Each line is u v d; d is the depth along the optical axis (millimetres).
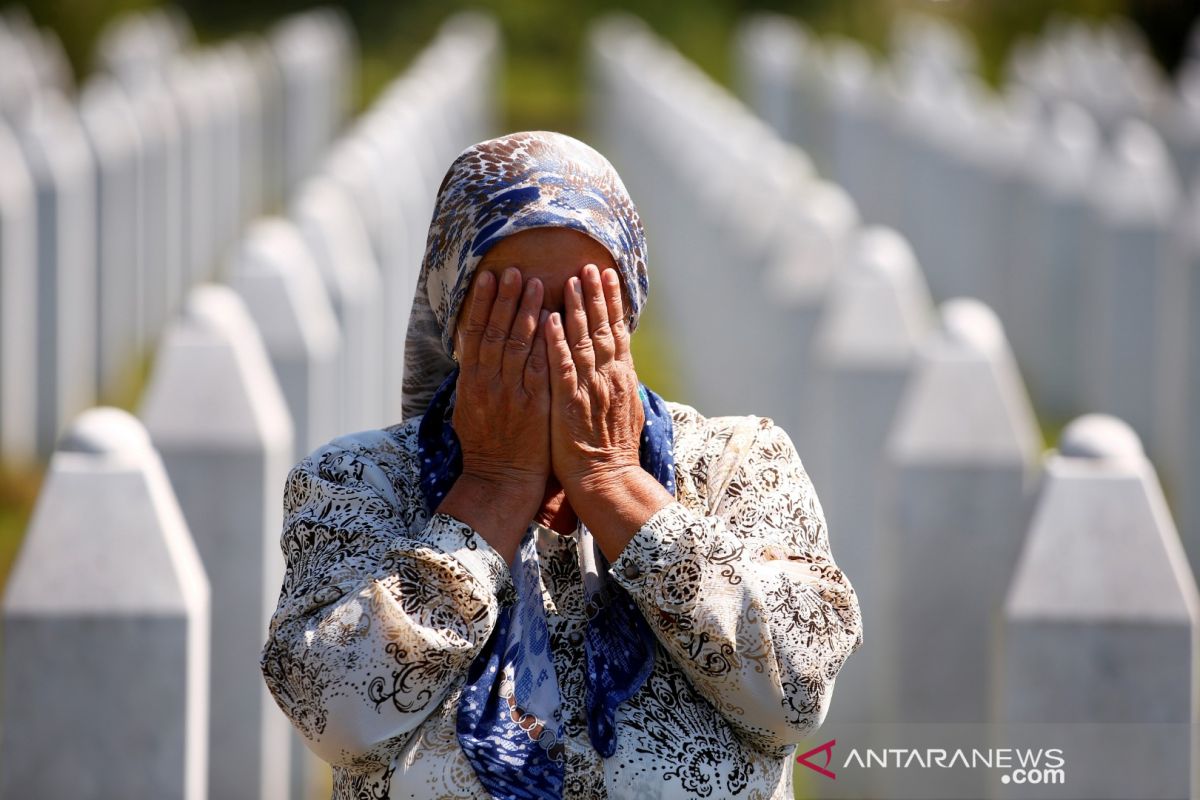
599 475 6695
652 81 51844
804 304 21422
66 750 10922
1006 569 11820
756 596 6625
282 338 17188
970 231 37531
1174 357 24359
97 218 30688
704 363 30625
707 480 7121
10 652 10820
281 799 15000
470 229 6738
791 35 85750
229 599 14078
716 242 28891
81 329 28969
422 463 7043
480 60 69562
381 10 93875
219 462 13969
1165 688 10922
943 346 14867
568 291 6641
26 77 49688
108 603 10836
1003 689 11078
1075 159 32125
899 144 46281
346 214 23203
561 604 6953
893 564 14828
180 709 10961
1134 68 68125
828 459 17719
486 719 6645
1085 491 11016
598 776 6609
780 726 6715
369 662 6441
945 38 85188
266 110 55969
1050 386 31766
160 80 46062
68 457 10992
